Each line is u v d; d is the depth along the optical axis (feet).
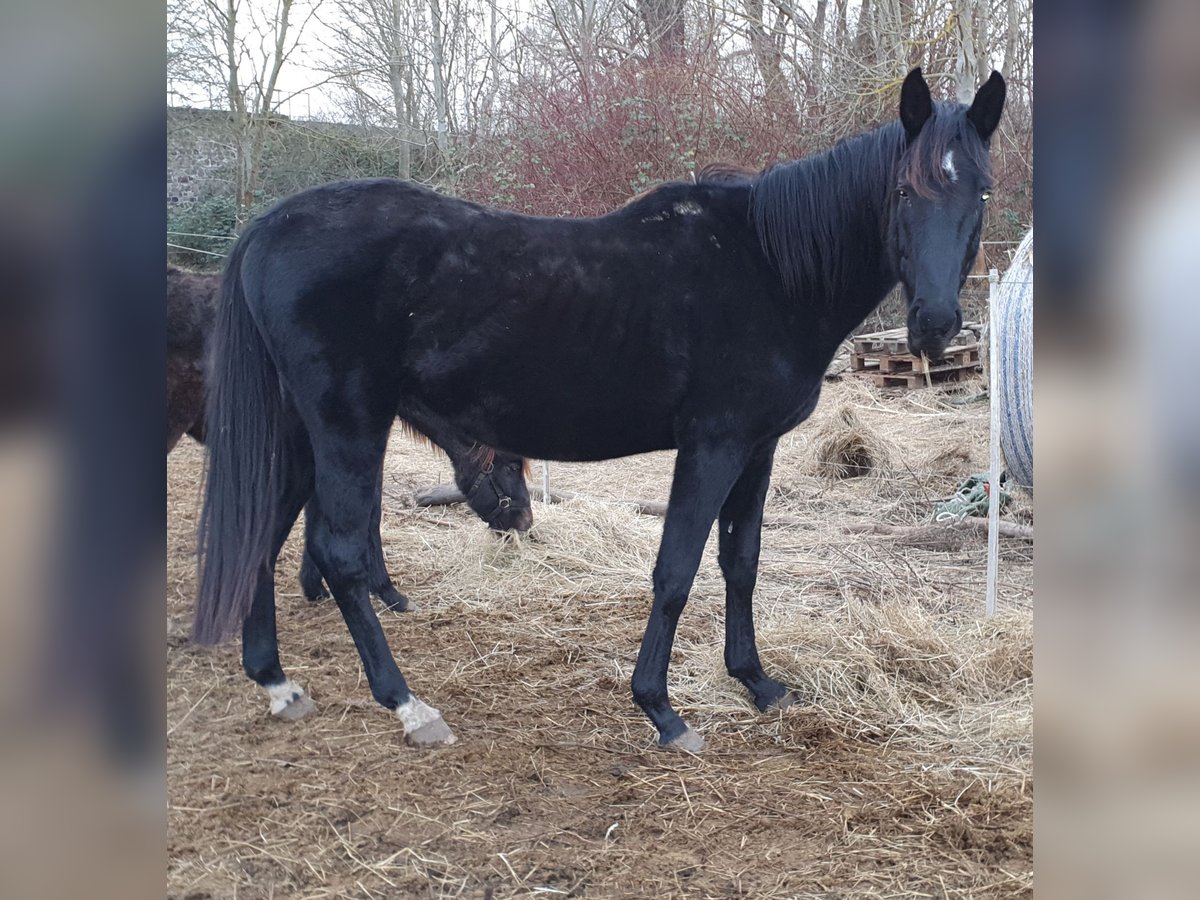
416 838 8.78
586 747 10.61
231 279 10.06
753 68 41.57
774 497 21.45
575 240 10.21
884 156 10.13
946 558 17.42
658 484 23.56
